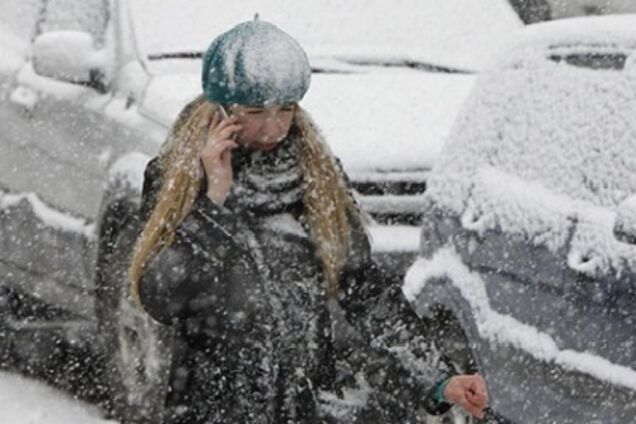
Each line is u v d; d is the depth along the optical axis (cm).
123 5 2173
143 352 1853
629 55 1438
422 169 1933
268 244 1101
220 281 1063
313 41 2345
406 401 1130
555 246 1383
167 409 1079
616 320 1289
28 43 2252
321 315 1103
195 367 1074
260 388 1067
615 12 2978
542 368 1371
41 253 2105
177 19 2289
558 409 1352
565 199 1403
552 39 1574
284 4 2381
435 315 1555
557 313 1365
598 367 1303
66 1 2212
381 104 2091
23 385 2114
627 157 1351
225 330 1067
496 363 1448
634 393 1259
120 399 1916
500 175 1536
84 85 2088
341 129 2005
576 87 1480
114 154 1989
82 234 2019
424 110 2077
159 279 1059
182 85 2022
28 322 2130
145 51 2217
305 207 1115
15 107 2161
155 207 1084
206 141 1096
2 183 2178
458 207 1579
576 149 1424
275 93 1081
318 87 2152
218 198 1080
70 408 2019
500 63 1650
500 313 1455
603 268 1309
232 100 1086
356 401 1117
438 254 1608
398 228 1908
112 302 1909
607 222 1327
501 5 2478
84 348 2066
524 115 1547
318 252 1109
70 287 2055
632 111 1379
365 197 1922
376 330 1133
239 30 1102
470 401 1120
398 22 2398
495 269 1476
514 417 1414
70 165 2059
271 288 1092
